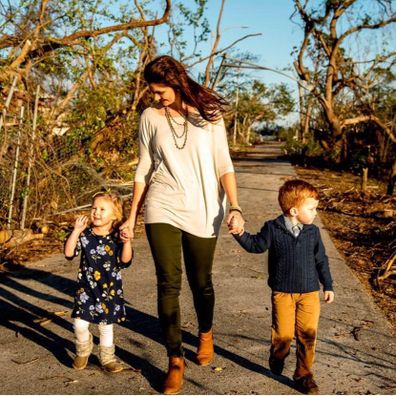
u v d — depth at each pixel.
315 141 29.30
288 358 4.07
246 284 6.05
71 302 5.53
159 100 3.65
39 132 8.67
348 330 4.64
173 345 3.60
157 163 3.78
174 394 3.51
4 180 8.13
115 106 10.78
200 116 3.69
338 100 27.55
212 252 3.76
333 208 12.08
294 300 3.53
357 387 3.61
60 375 3.82
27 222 8.48
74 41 10.38
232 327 4.71
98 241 3.79
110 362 3.85
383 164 21.78
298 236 3.51
